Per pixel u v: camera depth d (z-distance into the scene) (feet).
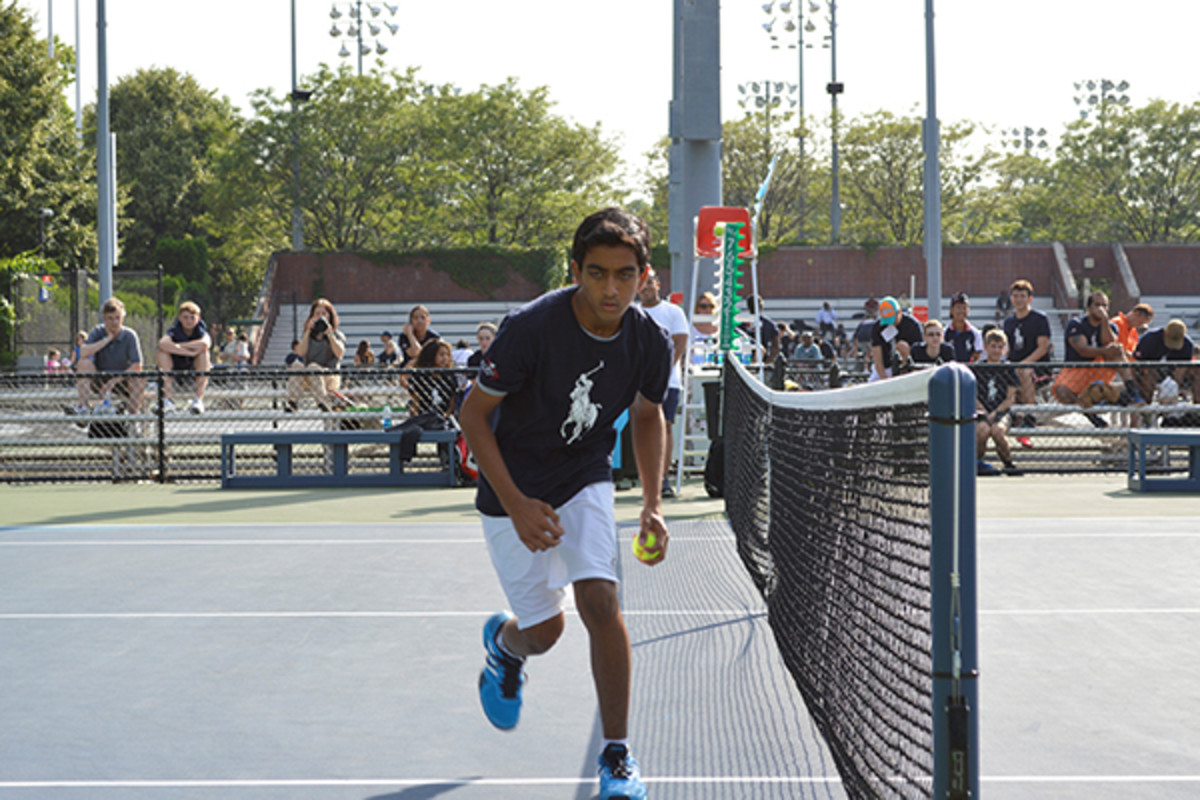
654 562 11.18
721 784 10.89
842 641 11.34
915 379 8.62
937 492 7.28
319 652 16.25
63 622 18.29
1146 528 27.25
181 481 41.14
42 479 40.91
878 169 170.71
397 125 156.87
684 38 44.06
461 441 38.01
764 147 167.02
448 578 21.79
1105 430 40.42
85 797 10.66
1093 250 161.27
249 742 12.28
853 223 176.24
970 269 160.97
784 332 94.58
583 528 10.62
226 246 171.01
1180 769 11.05
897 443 9.62
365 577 21.99
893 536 9.52
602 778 10.21
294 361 49.16
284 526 29.19
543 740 12.30
